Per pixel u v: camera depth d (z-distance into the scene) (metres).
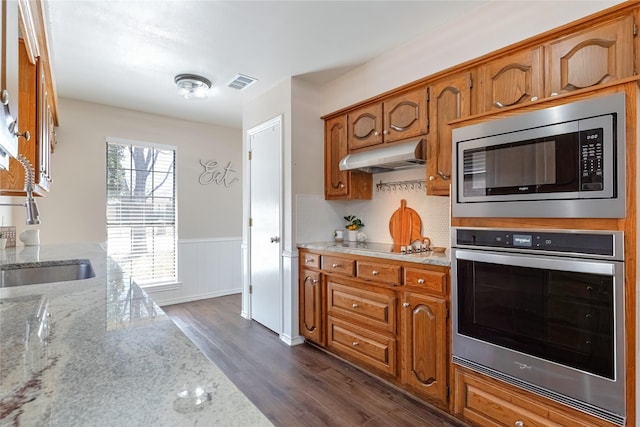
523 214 1.53
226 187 4.70
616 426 1.28
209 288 4.52
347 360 2.64
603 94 1.32
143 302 1.04
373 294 2.35
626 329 1.25
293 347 2.93
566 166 1.39
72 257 1.96
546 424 1.47
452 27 2.25
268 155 3.38
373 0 2.02
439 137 2.24
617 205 1.26
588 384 1.34
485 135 1.67
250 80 3.16
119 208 3.89
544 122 1.46
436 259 1.95
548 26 1.83
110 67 2.84
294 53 2.66
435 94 2.26
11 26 0.91
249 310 3.67
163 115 4.16
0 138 0.80
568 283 1.40
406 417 1.91
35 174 1.74
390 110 2.57
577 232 1.37
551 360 1.45
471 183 1.74
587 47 1.64
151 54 2.63
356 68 2.93
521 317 1.55
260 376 2.39
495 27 2.04
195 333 3.23
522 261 1.53
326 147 3.24
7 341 0.72
